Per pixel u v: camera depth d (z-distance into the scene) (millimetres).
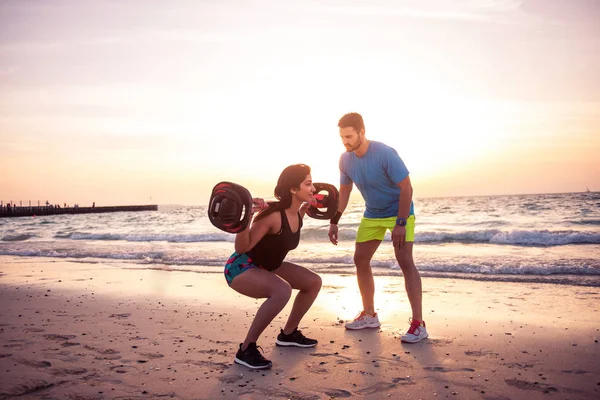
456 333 4586
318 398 3066
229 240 18859
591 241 14391
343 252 12375
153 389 3217
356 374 3494
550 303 5941
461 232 15984
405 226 4316
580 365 3631
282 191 3727
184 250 14008
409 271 4449
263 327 3721
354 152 4516
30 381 3320
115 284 7875
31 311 5777
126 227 32875
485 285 7355
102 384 3299
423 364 3695
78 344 4285
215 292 7004
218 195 3422
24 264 11281
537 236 14930
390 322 5031
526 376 3414
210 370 3602
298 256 11453
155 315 5504
